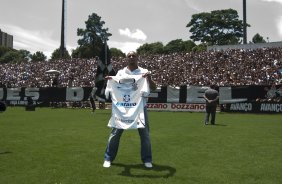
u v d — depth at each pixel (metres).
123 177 6.18
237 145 9.50
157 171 6.61
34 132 12.06
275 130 13.04
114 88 6.92
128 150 8.66
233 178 6.15
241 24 96.69
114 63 47.66
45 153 8.23
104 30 82.06
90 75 43.44
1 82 46.41
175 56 46.50
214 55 44.00
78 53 83.25
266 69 36.91
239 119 18.27
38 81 45.62
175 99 25.47
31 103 24.97
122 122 6.80
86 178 6.10
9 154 8.09
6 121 16.12
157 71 43.50
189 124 15.35
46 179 6.03
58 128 13.31
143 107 6.83
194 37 101.31
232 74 37.28
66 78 44.59
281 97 22.39
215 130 13.00
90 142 9.89
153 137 11.02
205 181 5.96
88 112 23.09
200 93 24.75
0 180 5.96
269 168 6.88
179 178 6.14
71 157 7.80
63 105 29.31
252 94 23.16
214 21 97.00
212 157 7.89
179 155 8.11
